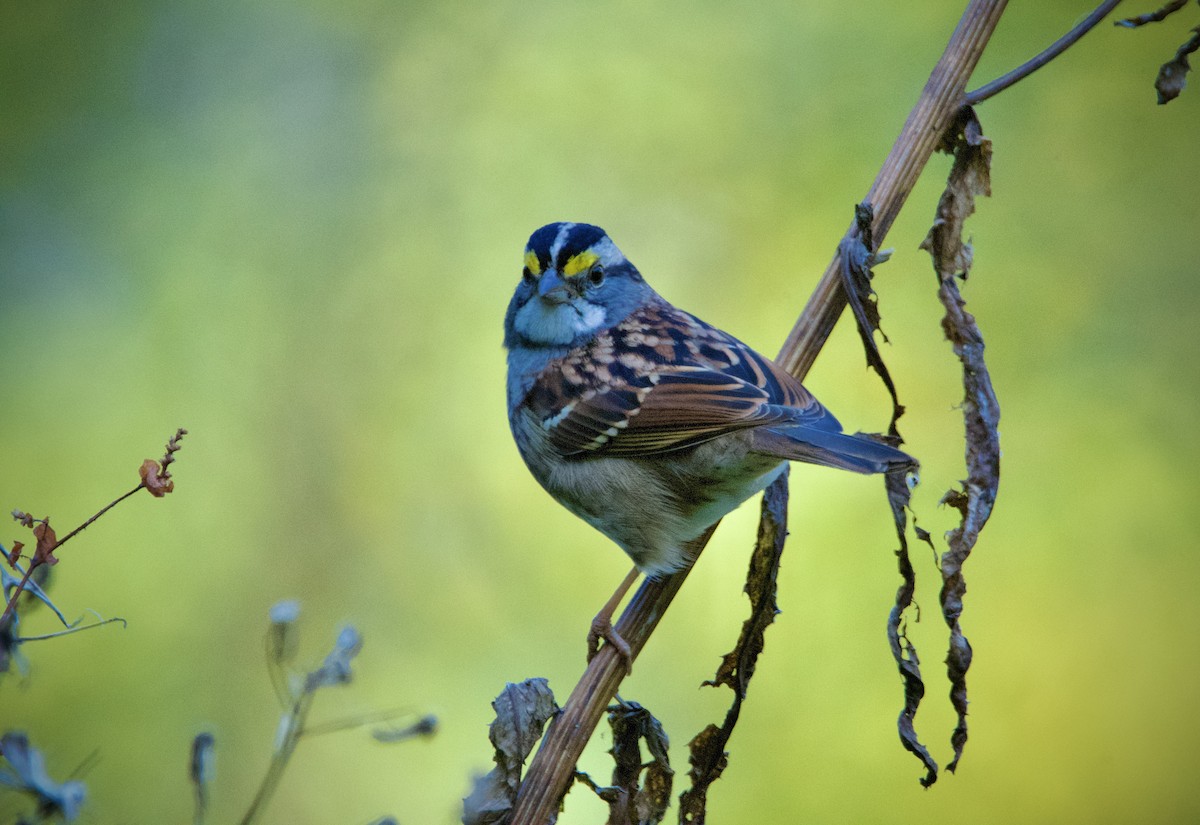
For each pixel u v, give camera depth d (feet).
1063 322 36.91
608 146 40.57
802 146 39.22
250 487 38.81
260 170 42.32
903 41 39.42
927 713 32.81
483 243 40.73
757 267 38.70
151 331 40.50
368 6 43.06
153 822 32.71
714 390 20.42
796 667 33.27
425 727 15.79
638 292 24.72
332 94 42.83
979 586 34.37
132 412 39.52
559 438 22.41
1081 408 36.06
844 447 17.75
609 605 20.92
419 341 40.24
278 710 34.83
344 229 41.55
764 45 40.29
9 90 42.57
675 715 33.06
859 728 32.68
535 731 15.79
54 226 41.39
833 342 36.91
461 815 15.64
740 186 39.29
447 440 38.88
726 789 32.32
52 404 39.34
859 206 17.15
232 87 43.04
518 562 36.78
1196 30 17.30
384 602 36.88
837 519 34.35
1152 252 37.17
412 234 41.24
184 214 41.78
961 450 35.40
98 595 36.65
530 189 40.75
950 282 17.17
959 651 16.44
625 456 21.57
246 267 41.29
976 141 17.21
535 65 41.63
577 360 22.63
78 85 42.91
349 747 33.47
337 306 40.83
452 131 41.83
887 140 38.68
